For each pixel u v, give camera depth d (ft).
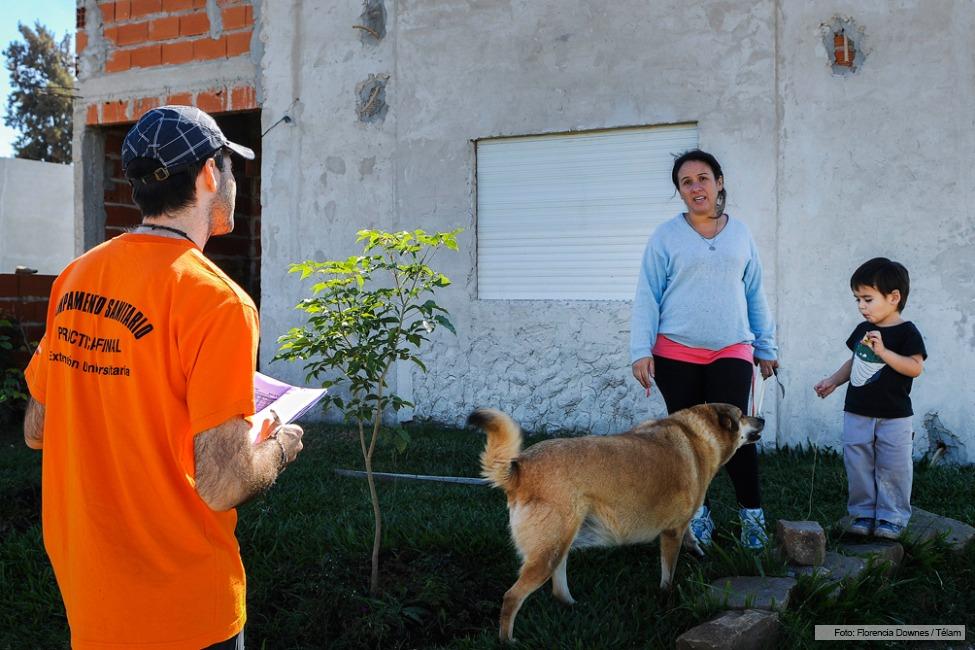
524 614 11.98
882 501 14.19
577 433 23.47
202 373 6.34
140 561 6.50
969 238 19.89
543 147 24.39
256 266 37.24
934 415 20.34
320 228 27.25
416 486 18.44
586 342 23.61
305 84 27.22
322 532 14.79
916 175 20.33
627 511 11.78
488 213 25.13
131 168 6.90
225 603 6.77
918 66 20.20
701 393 14.58
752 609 11.02
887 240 20.65
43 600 12.61
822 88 21.08
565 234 24.20
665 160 23.00
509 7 24.29
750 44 21.70
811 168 21.26
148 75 29.45
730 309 14.07
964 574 13.20
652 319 14.51
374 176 26.43
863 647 11.02
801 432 21.53
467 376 25.11
